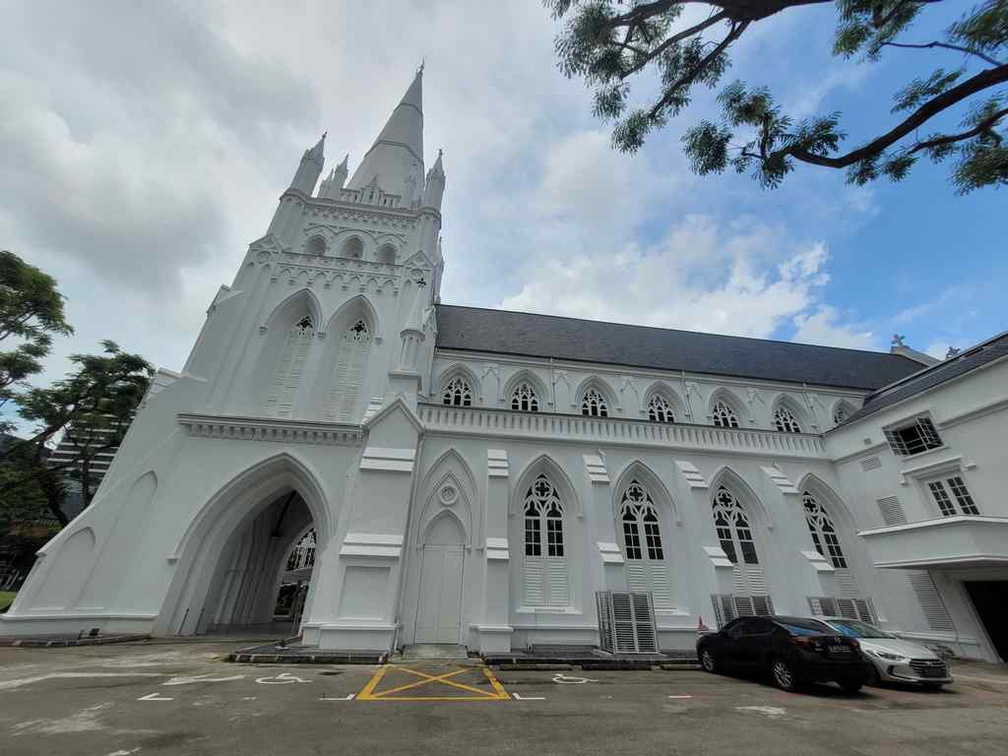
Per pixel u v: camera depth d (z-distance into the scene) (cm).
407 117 3806
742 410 2741
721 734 677
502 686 1000
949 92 630
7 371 2730
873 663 1112
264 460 1847
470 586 1572
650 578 1773
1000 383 1572
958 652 1567
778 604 1795
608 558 1619
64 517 3050
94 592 1540
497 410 1988
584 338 3120
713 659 1256
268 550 2538
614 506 1870
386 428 1752
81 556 1555
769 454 2120
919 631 1697
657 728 700
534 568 1697
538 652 1439
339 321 2317
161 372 1912
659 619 1658
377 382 2166
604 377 2694
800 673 978
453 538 1669
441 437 1866
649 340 3278
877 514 1950
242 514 1845
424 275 2484
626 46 883
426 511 1695
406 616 1508
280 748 575
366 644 1340
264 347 2162
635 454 1995
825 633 1027
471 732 662
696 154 938
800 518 1881
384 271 2483
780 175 884
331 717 717
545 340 2973
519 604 1619
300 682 970
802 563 1775
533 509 1812
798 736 677
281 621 2730
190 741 591
